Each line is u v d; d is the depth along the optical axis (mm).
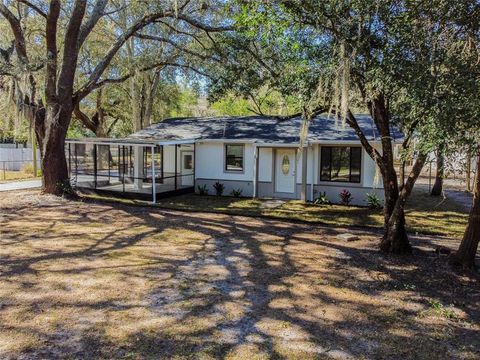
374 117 8156
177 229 10797
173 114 36750
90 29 15133
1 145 33250
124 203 15039
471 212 7598
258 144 16641
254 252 8633
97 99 26328
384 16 6070
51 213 12609
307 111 7395
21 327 4930
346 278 7051
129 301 5828
